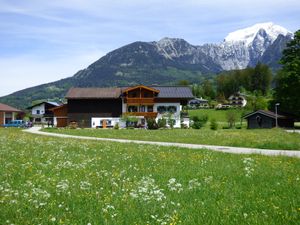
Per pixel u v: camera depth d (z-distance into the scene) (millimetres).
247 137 39188
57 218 7406
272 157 20000
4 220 7203
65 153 20406
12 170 13539
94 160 17375
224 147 28531
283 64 80562
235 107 164625
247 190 10516
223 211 7957
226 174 13531
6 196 8930
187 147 26984
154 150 23609
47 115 108125
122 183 11180
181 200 9094
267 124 78812
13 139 33031
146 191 9555
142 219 7402
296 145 27562
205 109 167000
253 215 7637
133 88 81625
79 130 61781
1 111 99000
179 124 79000
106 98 82438
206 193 9961
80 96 82875
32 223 7078
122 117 79250
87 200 8984
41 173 12938
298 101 74312
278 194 9883
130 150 23422
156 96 82000
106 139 38312
